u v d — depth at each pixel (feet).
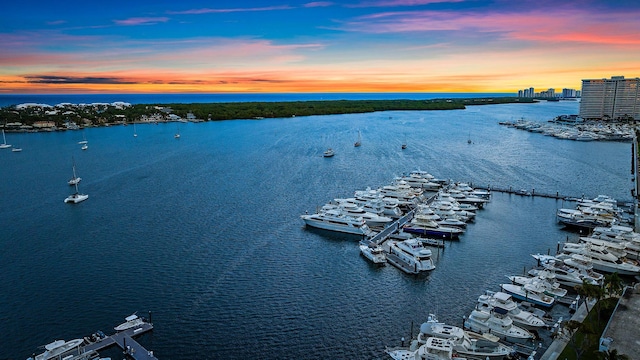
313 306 286.25
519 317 263.90
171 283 314.96
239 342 247.29
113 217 463.83
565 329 246.88
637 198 521.65
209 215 469.57
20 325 263.49
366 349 242.58
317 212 472.44
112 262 350.02
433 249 385.70
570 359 217.15
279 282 318.86
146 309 280.51
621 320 244.22
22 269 337.72
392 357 231.91
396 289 310.86
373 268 345.92
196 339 249.75
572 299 294.05
